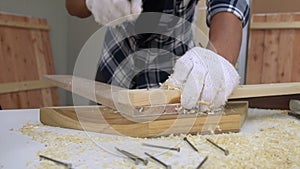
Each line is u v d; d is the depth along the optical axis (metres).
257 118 0.63
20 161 0.37
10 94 1.67
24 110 0.68
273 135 0.50
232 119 0.51
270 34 1.74
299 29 1.67
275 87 0.60
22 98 1.74
